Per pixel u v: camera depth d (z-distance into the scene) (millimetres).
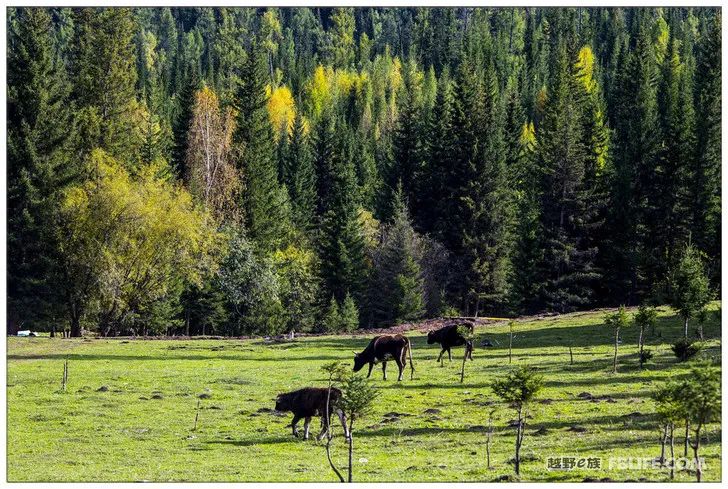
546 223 90750
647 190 92250
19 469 24703
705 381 20609
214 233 72250
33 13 75125
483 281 93875
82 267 67750
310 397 27734
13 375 42562
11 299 69125
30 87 73438
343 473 23094
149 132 95812
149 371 44094
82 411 33188
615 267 89000
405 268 89188
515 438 26547
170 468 24594
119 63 87750
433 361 45562
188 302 85375
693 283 43531
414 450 25734
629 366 39250
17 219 68500
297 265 91625
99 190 67250
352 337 60188
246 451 26656
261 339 60812
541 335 54656
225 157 91438
